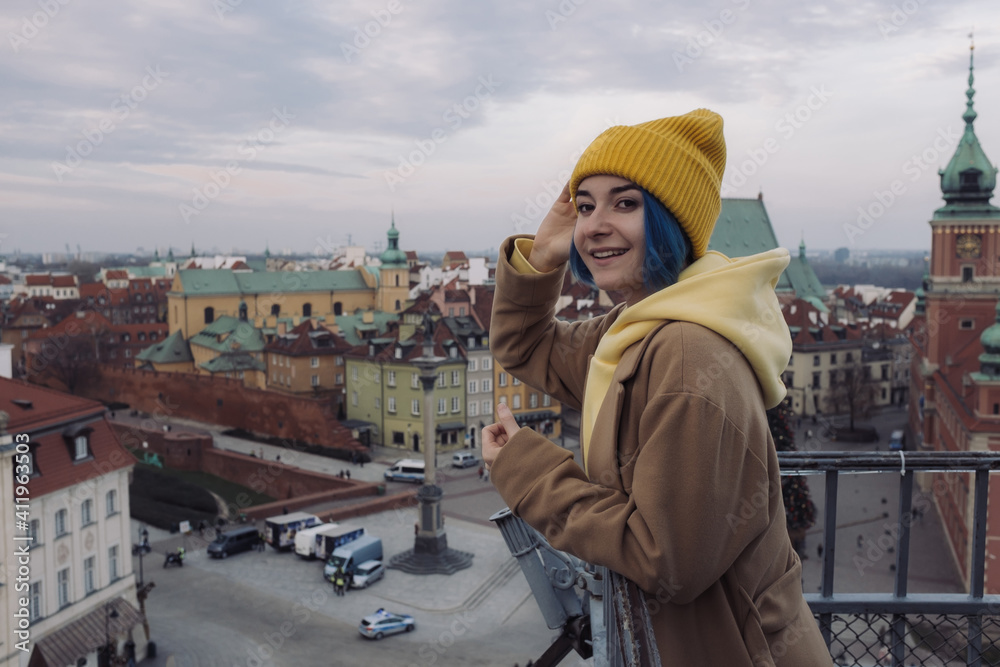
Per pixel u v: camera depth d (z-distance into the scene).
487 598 40.06
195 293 118.44
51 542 27.20
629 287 2.32
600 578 2.11
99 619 28.83
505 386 74.19
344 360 81.00
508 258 2.79
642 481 1.86
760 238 87.75
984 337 43.91
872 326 111.88
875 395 93.00
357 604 39.78
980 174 62.41
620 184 2.18
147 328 122.88
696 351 1.95
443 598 40.12
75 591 28.22
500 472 2.12
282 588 42.41
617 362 2.20
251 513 54.06
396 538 48.91
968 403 47.09
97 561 29.48
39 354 97.06
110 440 30.42
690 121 2.22
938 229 63.53
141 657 33.62
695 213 2.19
